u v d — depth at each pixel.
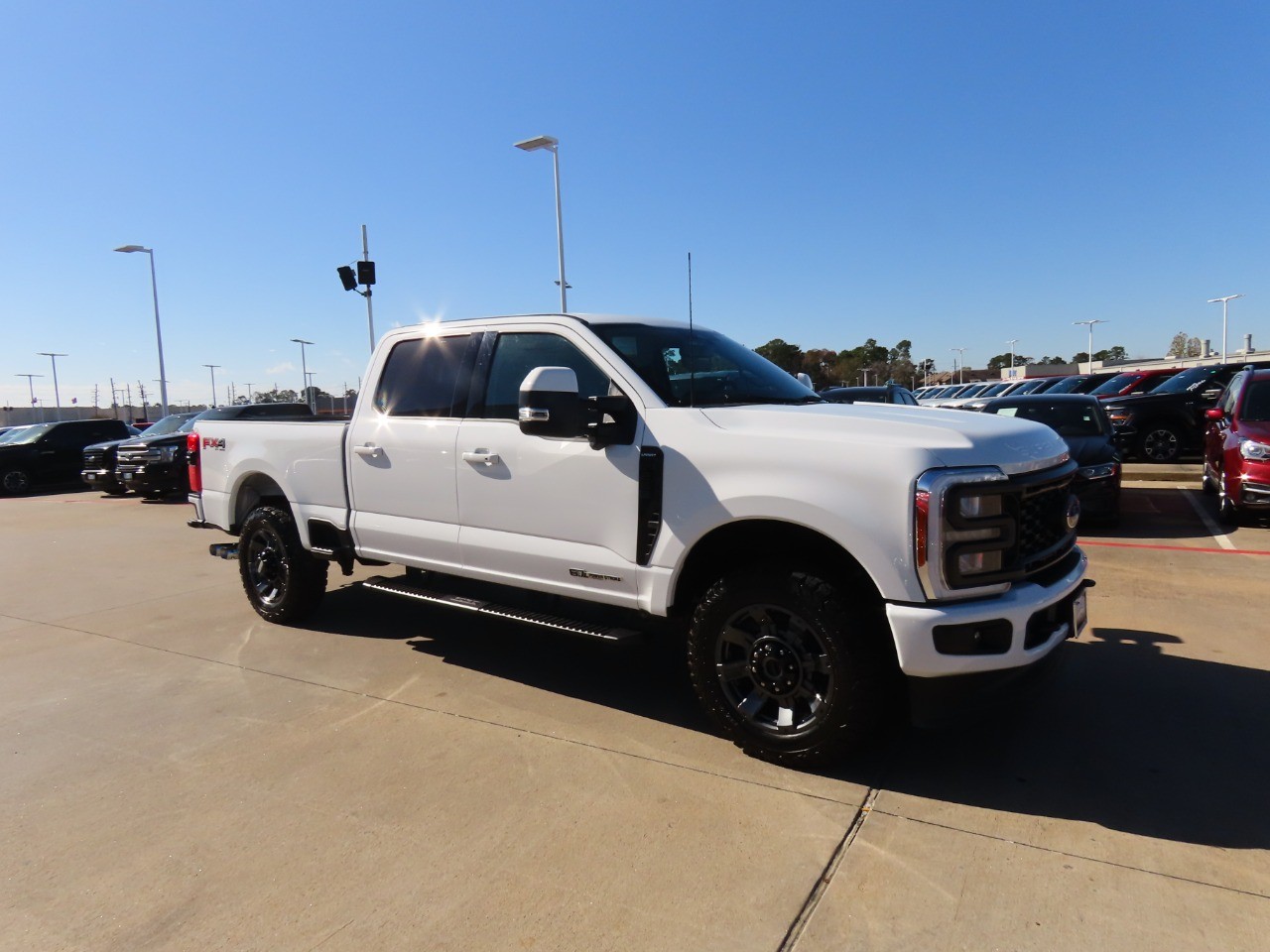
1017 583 3.24
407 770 3.54
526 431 3.78
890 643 3.26
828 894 2.61
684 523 3.58
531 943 2.41
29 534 11.46
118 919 2.57
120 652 5.37
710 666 3.60
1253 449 8.52
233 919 2.55
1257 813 3.05
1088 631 5.26
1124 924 2.44
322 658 5.09
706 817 3.10
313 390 21.42
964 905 2.54
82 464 19.62
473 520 4.44
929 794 3.23
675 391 3.95
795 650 3.39
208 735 3.96
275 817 3.17
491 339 4.52
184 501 15.81
